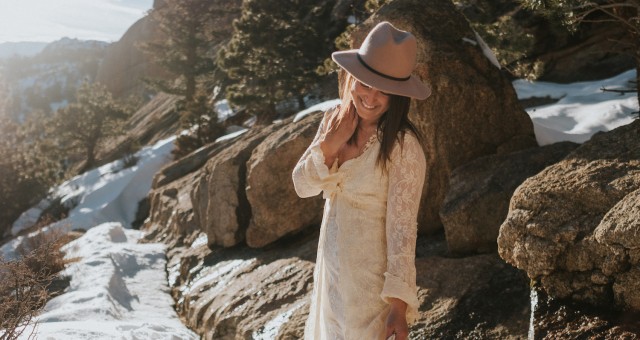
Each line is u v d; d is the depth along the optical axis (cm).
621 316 311
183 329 625
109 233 1129
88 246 1012
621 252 308
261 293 610
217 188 875
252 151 846
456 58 575
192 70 3128
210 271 800
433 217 582
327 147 245
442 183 575
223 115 2730
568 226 339
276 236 782
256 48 1959
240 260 780
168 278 887
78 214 2264
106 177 2617
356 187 240
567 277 338
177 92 3216
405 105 233
